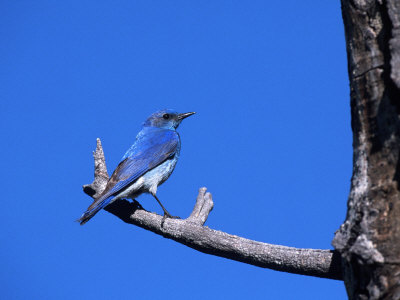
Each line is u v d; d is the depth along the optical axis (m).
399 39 7.10
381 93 7.29
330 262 8.76
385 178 7.07
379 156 7.21
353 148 7.67
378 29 7.47
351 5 7.73
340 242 7.17
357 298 6.90
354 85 7.66
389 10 7.27
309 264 8.97
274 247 9.59
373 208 7.00
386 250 6.69
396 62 7.05
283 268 9.40
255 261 9.81
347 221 7.27
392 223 6.80
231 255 10.26
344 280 7.34
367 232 6.89
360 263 6.79
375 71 7.38
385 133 7.18
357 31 7.66
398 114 7.04
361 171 7.35
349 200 7.38
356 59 7.65
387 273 6.62
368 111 7.42
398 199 6.89
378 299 6.61
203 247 10.71
